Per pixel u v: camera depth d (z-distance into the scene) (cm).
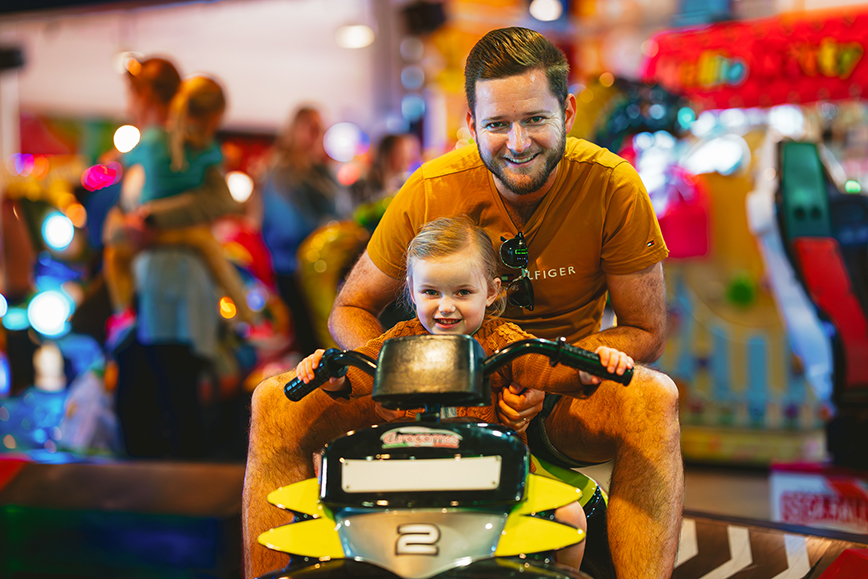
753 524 240
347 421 192
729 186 465
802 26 441
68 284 569
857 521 328
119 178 471
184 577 257
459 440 142
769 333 474
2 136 754
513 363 173
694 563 225
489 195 194
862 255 350
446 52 744
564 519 163
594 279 200
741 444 452
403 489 138
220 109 415
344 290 214
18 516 271
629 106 445
